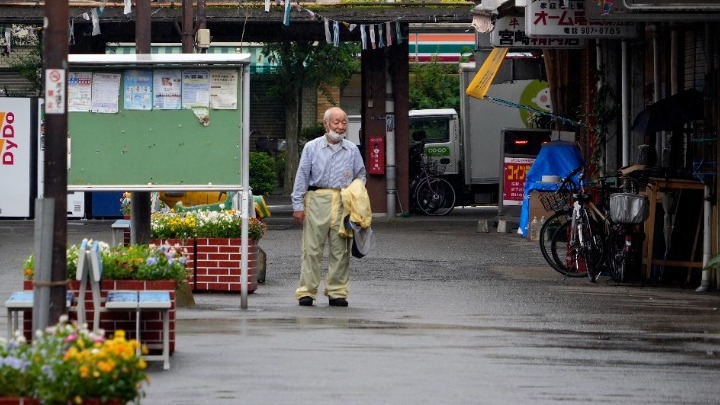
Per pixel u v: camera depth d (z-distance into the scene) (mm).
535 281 40625
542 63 65875
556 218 43594
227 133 30953
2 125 72000
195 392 20312
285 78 103312
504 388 21109
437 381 21656
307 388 20781
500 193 64000
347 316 30672
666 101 40281
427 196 79188
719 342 27016
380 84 75312
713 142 38500
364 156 75938
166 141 30875
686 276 40719
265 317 30297
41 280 18031
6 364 15219
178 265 25000
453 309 32562
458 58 112188
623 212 38969
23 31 89438
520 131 64000
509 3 50812
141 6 34812
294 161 107125
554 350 25484
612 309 33062
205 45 50344
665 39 47094
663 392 21016
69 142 30703
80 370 15102
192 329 27891
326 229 32688
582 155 58844
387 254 49875
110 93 30703
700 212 40281
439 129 83375
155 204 43844
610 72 53344
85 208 73125
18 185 72375
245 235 31922
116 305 21750
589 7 36656
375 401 19766
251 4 69688
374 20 70562
